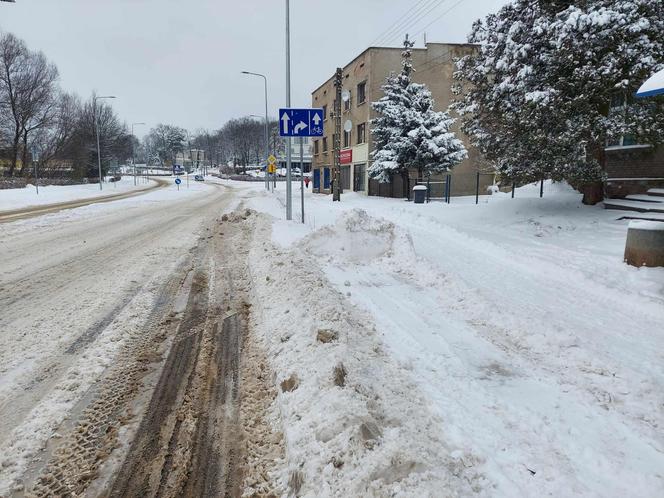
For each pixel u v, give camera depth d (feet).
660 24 32.27
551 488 8.68
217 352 15.55
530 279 24.98
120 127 262.88
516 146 42.83
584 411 11.45
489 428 10.56
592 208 44.04
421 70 98.07
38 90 178.50
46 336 16.88
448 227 41.57
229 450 10.27
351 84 112.98
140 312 19.81
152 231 47.73
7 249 35.88
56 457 9.95
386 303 19.81
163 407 12.03
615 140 36.99
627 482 8.89
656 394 12.22
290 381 12.30
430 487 8.04
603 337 16.60
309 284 20.03
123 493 8.93
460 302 20.10
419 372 13.26
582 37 33.14
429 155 75.66
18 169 197.26
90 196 123.34
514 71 38.99
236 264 30.14
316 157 152.15
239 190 173.17
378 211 59.31
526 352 15.15
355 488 8.06
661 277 23.15
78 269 28.63
